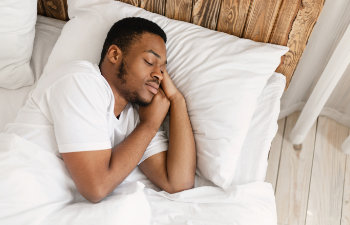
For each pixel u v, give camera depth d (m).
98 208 0.76
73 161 0.77
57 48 1.07
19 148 0.77
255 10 1.05
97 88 0.83
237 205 0.88
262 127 1.05
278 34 1.09
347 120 1.60
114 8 1.09
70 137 0.76
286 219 1.38
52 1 1.26
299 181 1.47
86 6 1.12
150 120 0.93
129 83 0.89
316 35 1.27
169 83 0.97
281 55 1.07
